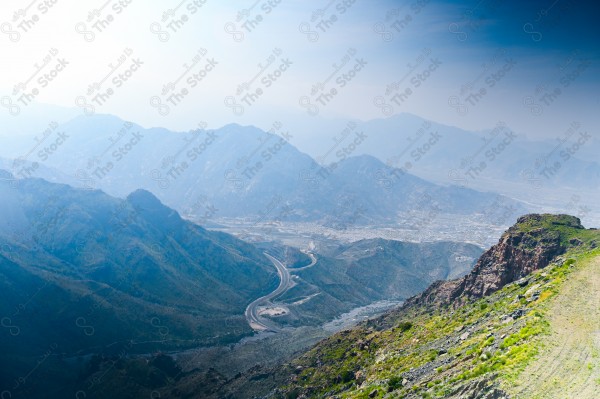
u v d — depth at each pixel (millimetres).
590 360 45688
